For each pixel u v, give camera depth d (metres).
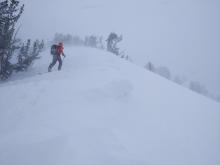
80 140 5.59
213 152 6.66
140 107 8.23
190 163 5.90
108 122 6.74
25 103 7.96
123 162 5.16
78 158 5.02
